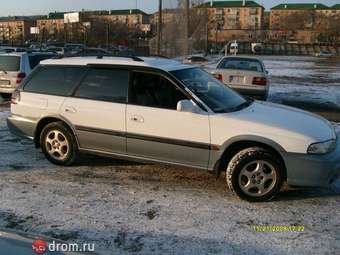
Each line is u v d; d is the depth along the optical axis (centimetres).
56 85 652
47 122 659
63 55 715
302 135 513
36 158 694
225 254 400
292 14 14450
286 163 515
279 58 7231
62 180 591
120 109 592
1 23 14875
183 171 638
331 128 559
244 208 507
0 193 538
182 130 556
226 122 537
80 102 623
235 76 1298
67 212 485
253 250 408
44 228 445
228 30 12650
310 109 1329
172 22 2261
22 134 679
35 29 10481
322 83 2306
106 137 607
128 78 598
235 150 550
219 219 475
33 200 518
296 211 503
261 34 12538
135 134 584
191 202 521
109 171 633
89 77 628
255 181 525
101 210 491
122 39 8344
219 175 583
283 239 432
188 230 446
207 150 546
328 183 523
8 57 1355
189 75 604
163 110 566
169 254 398
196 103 553
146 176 614
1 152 727
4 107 1208
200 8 3616
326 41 12044
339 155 532
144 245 414
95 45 7738
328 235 443
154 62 606
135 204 511
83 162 673
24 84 680
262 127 524
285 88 1972
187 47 2238
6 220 462
